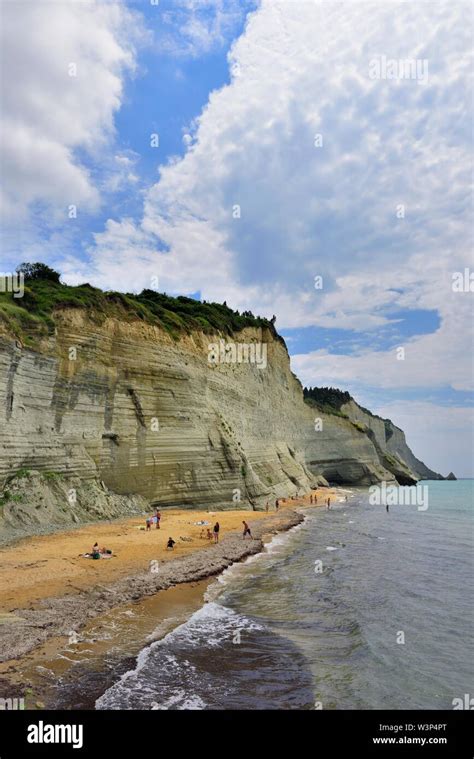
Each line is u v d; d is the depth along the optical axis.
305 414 92.12
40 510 26.34
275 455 64.88
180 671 11.65
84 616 14.27
